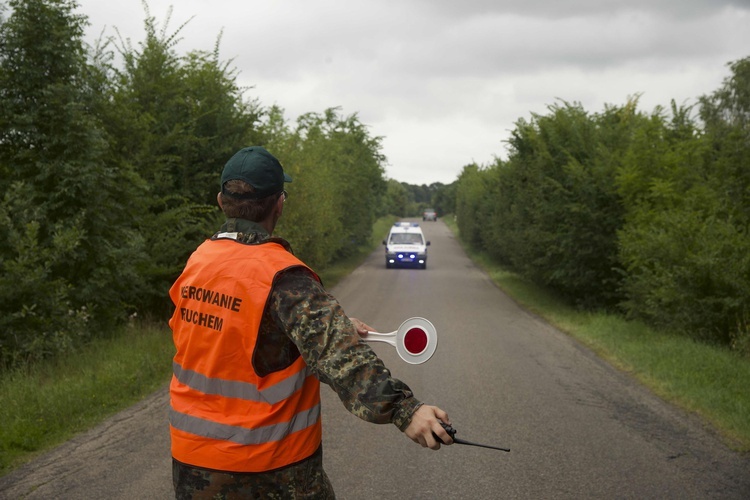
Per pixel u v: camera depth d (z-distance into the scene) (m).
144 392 7.88
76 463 5.49
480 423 6.96
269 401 1.93
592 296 17.17
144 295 12.54
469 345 12.06
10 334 8.49
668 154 15.37
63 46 9.81
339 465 5.62
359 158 40.72
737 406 7.32
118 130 12.26
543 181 17.94
